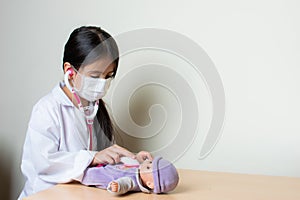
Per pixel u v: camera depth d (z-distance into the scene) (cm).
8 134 157
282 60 122
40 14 152
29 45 153
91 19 145
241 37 125
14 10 155
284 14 121
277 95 122
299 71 120
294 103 121
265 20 123
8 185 157
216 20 128
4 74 157
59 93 117
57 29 149
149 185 95
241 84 126
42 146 108
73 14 147
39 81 152
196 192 98
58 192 95
